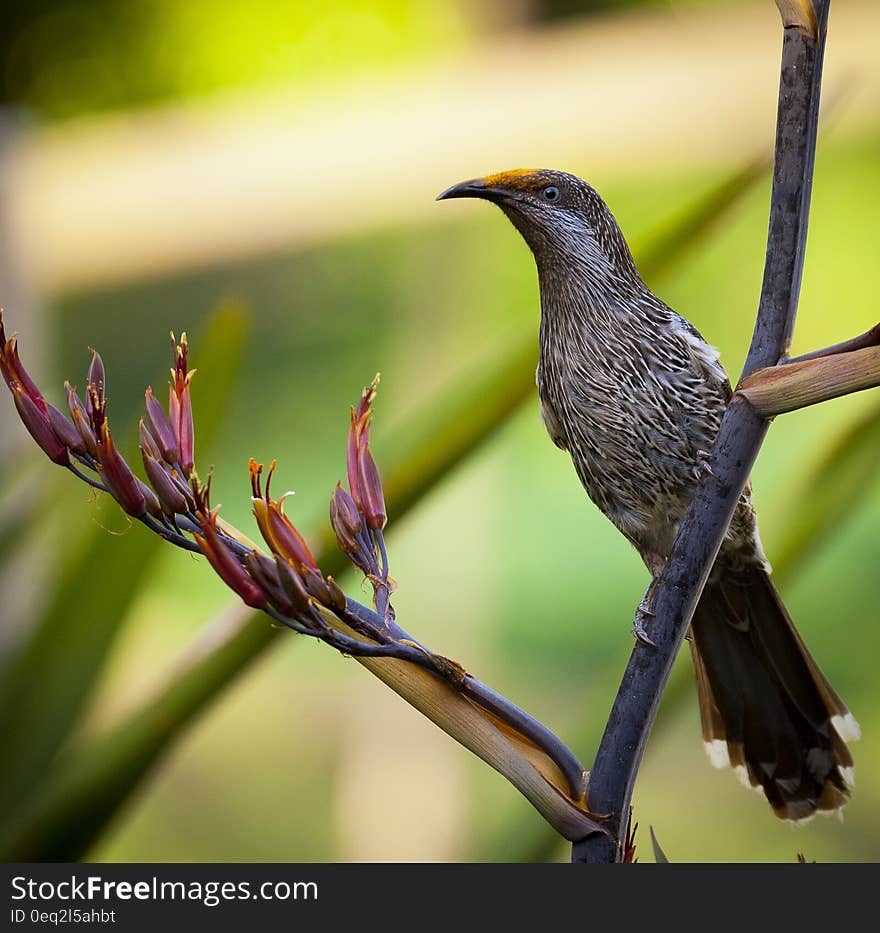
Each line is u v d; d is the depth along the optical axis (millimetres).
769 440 10266
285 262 5527
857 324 11016
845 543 9203
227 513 10078
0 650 5324
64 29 10820
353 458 5176
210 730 7398
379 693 5816
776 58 5520
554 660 8086
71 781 5242
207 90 10453
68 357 8727
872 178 10750
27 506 5320
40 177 5426
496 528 5793
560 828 5180
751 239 11094
